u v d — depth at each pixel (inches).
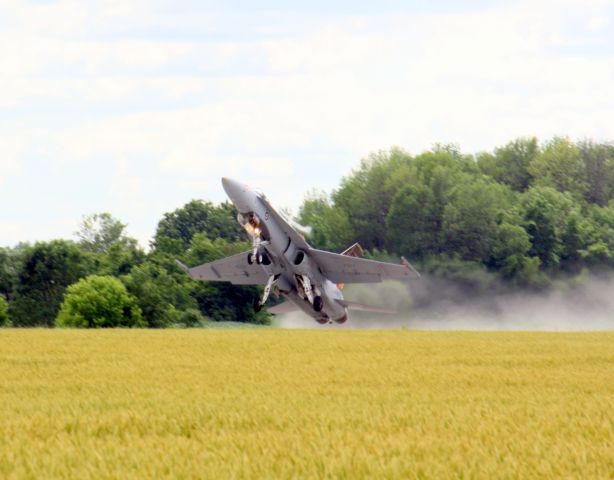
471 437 2075.5
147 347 5310.0
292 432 2145.7
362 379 3533.5
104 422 2258.9
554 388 3253.0
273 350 5191.9
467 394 3036.4
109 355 4707.2
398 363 4343.0
